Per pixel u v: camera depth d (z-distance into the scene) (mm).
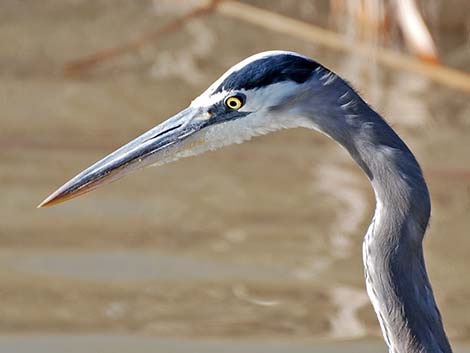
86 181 8102
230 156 14883
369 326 11406
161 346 11031
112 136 15016
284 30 16500
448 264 12516
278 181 14133
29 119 15531
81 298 11875
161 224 13227
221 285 12133
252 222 13258
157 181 14242
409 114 15727
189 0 19250
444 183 14031
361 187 13992
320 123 7629
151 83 16688
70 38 18125
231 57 17500
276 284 12125
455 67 17047
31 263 12445
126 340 11141
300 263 12477
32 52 17641
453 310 11695
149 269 12383
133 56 17594
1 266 12383
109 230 13109
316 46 17734
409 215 7508
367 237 7648
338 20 18250
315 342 11109
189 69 17172
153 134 8094
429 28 18188
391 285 7559
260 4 18734
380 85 16547
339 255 12586
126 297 11930
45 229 13094
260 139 15336
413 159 7523
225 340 11156
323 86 7594
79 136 15016
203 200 13742
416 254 7559
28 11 19125
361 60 17234
